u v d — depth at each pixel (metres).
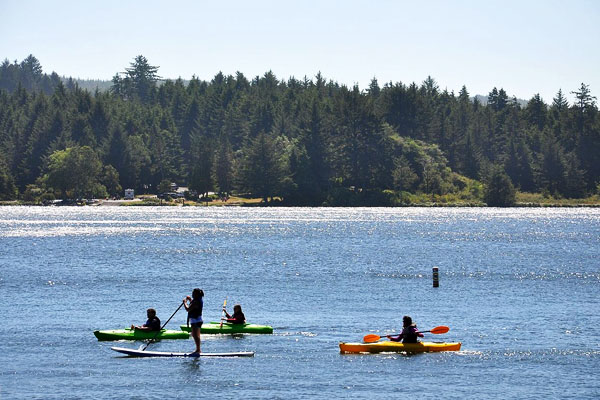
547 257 198.00
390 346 80.12
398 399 64.12
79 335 86.88
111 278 143.12
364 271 159.75
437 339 86.69
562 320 98.50
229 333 88.75
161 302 113.06
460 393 65.81
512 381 69.31
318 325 94.69
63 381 68.38
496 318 100.12
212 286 132.62
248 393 65.44
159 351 79.94
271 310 106.50
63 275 147.38
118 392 65.44
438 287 133.25
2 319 96.69
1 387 66.50
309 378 70.19
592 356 78.31
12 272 151.62
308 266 169.38
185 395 64.81
